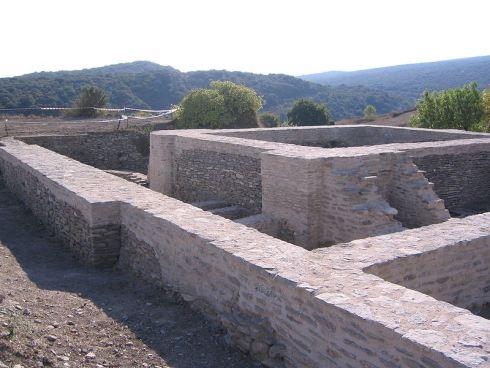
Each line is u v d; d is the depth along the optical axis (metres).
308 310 4.42
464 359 3.27
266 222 9.80
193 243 6.11
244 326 5.12
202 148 12.84
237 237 5.98
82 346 4.99
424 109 24.05
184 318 5.92
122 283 7.29
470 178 12.75
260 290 5.02
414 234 6.31
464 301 6.14
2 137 17.92
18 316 5.24
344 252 5.56
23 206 12.27
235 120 24.17
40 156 13.32
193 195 13.52
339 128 17.30
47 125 21.86
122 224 8.12
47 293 6.58
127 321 5.84
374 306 4.09
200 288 6.04
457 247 5.93
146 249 7.33
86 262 8.33
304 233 9.38
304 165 9.12
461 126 22.66
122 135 19.59
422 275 5.64
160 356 5.04
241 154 11.38
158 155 14.48
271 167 9.99
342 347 4.09
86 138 18.72
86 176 10.33
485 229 6.49
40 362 4.38
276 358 4.79
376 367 3.83
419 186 9.66
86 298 6.60
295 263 5.13
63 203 9.29
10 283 6.79
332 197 9.05
